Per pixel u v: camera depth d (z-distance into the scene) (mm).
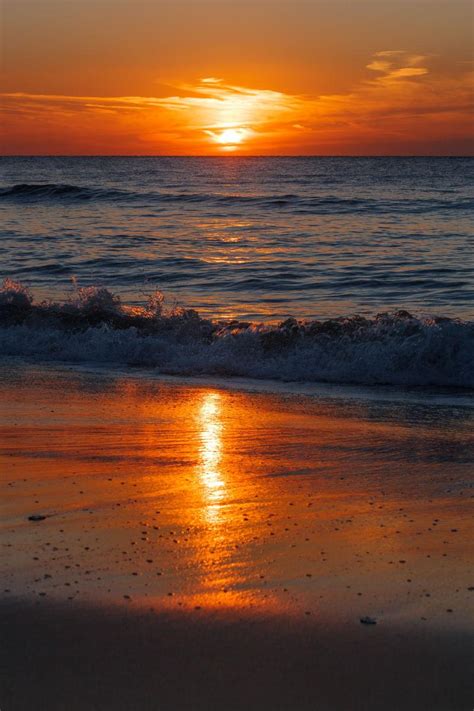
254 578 4043
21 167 120438
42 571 4098
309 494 5449
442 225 32969
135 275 21203
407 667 3250
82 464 6141
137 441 6922
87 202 44625
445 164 129750
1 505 5129
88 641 3428
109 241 27984
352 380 10250
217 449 6684
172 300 17781
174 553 4344
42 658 3307
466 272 21141
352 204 42188
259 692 3092
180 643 3414
